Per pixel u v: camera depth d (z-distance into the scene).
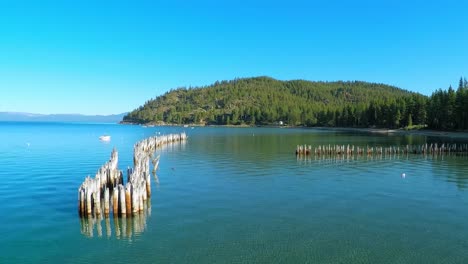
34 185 36.81
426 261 19.31
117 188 26.03
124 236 22.58
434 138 110.62
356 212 27.52
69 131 171.62
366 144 88.12
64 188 35.50
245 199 31.25
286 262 19.12
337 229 23.86
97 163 53.41
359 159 57.97
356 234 22.98
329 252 20.33
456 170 46.78
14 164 51.66
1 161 54.88
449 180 39.75
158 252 20.30
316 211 27.75
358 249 20.73
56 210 27.84
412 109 150.62
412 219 25.89
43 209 28.09
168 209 28.11
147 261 19.23
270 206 29.09
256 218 26.02
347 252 20.33
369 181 39.16
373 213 27.28
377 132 154.62
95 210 26.11
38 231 23.44
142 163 36.62
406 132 141.12
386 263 19.09
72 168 48.34
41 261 19.33
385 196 32.41
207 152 69.19
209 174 43.28
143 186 28.50
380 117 170.62
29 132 157.62
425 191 34.34
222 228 23.95
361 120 187.38
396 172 45.12
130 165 53.56
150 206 28.91
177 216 26.39
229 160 56.62
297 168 48.22
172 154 65.62
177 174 43.25
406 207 28.88
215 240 21.95
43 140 103.56
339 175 42.81
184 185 36.81
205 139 109.56
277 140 104.19
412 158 59.38
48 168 48.16
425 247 21.03
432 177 41.59
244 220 25.56
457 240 22.05
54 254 20.12
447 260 19.44
